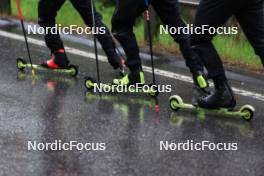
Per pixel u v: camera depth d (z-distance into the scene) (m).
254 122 7.01
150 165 5.80
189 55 8.01
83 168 5.71
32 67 8.70
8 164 5.74
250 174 5.66
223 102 7.12
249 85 8.48
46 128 6.68
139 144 6.29
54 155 5.97
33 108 7.30
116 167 5.74
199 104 7.25
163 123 6.92
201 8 6.85
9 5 12.66
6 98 7.63
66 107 7.38
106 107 7.43
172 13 7.91
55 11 8.59
